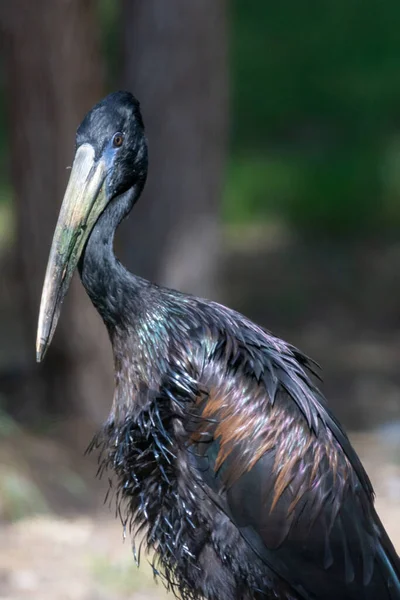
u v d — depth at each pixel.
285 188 32.53
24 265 16.80
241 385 7.96
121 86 18.09
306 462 7.84
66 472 14.36
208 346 8.10
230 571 7.95
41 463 14.39
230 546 7.92
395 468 15.83
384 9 37.44
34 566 11.33
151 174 17.92
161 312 8.23
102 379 16.78
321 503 7.80
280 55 37.28
